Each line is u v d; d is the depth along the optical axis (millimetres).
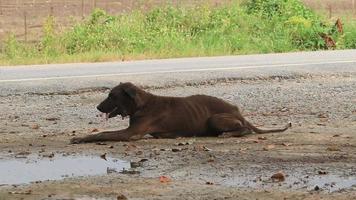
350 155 10703
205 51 29203
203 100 12492
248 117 15102
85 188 8773
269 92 18938
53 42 29547
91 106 16922
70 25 35312
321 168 9805
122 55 27797
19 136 12836
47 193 8531
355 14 43844
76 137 12211
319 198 8273
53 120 14984
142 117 12039
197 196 8391
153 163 10258
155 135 12219
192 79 20906
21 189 8734
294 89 19484
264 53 29844
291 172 9602
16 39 32844
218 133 12375
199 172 9664
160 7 35250
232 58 26562
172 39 30375
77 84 19938
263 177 9336
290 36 32438
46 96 18344
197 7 35062
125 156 10758
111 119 15039
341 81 21031
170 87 19875
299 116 15172
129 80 20672
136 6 42469
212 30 32531
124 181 9164
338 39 32500
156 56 27828
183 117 12188
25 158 10695
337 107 16484
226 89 19516
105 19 32688
